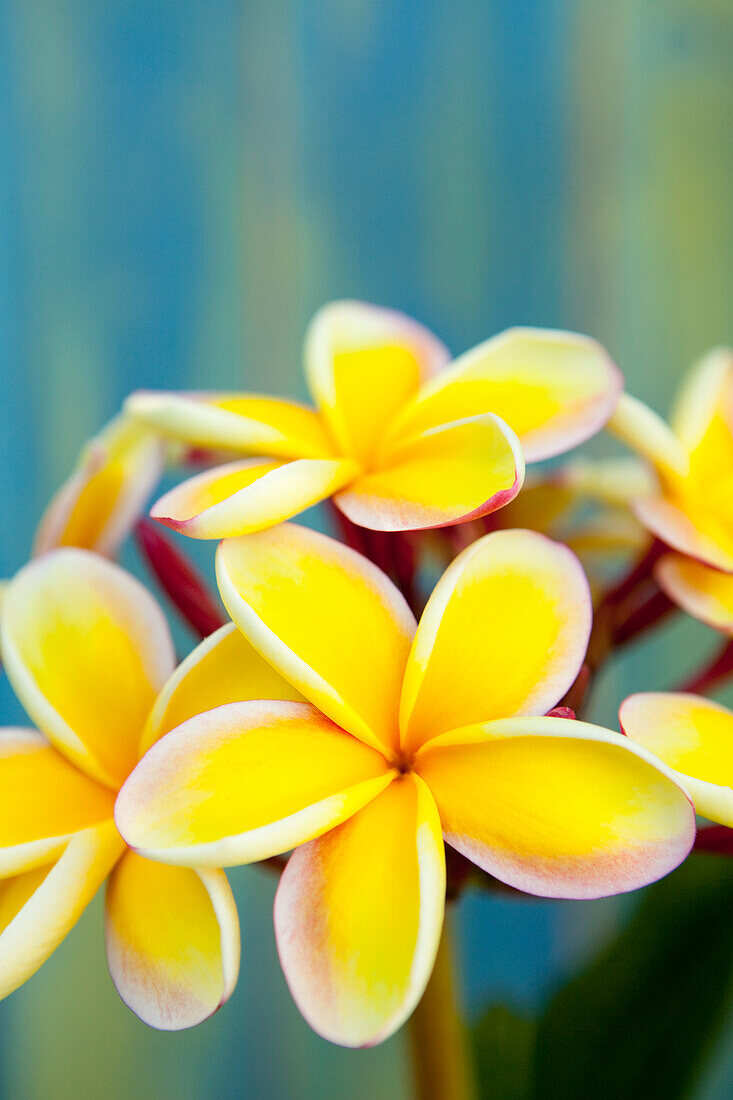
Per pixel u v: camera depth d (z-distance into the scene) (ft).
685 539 1.61
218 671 1.52
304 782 1.48
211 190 2.80
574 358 1.62
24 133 2.69
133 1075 2.80
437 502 1.53
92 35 2.72
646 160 2.90
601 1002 1.87
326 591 1.52
